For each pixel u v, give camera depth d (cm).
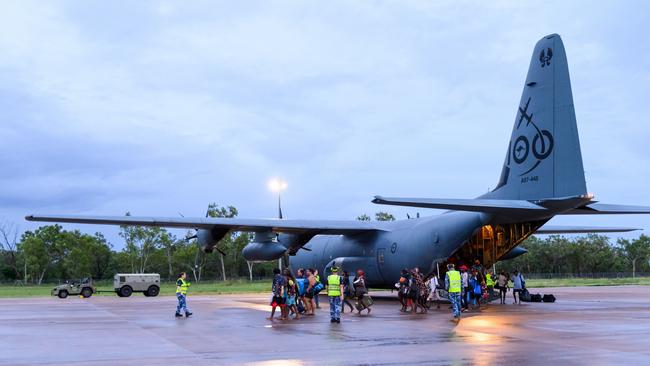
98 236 10088
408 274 2119
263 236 2792
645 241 10269
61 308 2472
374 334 1399
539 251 9475
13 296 4188
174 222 2467
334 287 1702
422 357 1043
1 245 10562
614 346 1155
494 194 2286
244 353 1116
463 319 1764
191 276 9319
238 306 2448
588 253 9506
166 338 1356
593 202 1897
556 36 2036
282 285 1814
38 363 1022
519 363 968
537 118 2078
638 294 3366
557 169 1977
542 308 2200
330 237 3275
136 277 3906
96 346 1228
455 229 2347
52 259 9944
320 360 1027
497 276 2584
